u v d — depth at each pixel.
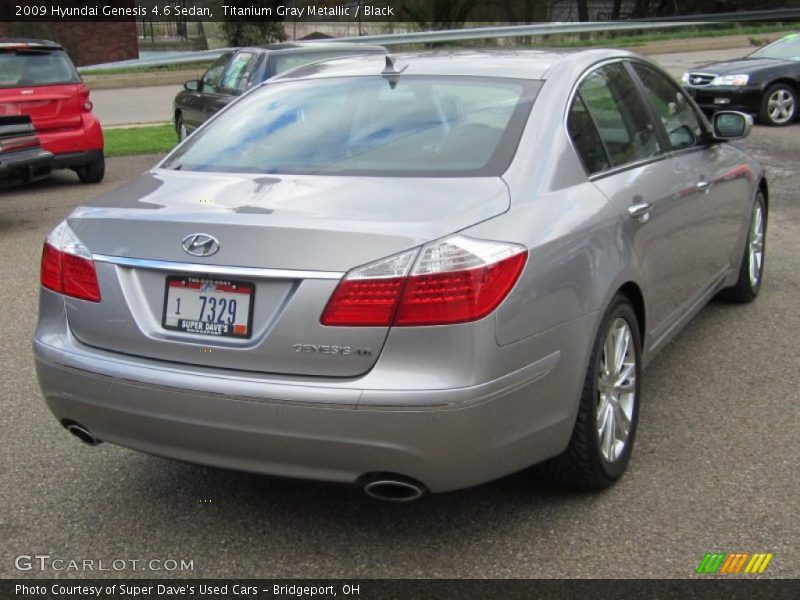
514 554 3.30
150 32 29.83
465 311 2.93
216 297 3.12
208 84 12.59
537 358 3.15
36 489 3.86
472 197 3.23
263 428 3.03
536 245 3.16
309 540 3.44
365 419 2.93
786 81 14.66
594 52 4.35
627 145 4.21
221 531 3.52
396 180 3.39
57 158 11.32
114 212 3.40
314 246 2.99
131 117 18.91
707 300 5.26
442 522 3.53
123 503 3.75
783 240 7.92
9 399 4.81
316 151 3.74
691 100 5.25
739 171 5.49
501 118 3.68
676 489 3.72
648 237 4.04
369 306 2.93
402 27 28.86
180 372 3.14
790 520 3.47
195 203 3.34
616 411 3.75
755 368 5.06
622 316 3.76
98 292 3.31
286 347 3.00
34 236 8.80
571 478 3.60
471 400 2.94
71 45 29.00
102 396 3.29
